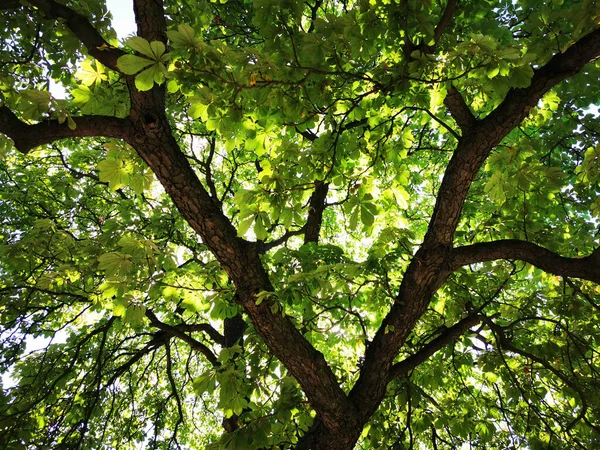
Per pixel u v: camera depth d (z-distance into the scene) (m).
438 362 4.67
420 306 3.58
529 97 3.16
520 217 4.14
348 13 2.56
